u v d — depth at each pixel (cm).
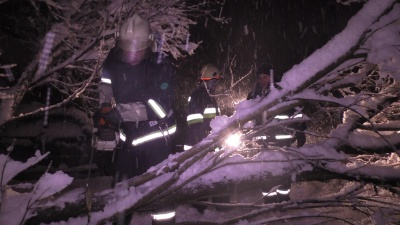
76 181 462
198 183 263
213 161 259
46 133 544
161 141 284
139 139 279
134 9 488
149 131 280
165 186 249
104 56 469
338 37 267
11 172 214
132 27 274
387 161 327
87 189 219
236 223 275
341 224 324
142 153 283
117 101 283
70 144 545
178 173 254
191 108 390
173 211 271
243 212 384
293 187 478
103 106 274
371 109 301
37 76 390
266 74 388
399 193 282
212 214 384
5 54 461
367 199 280
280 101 269
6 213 212
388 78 303
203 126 385
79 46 481
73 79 541
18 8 476
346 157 284
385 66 253
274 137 356
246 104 280
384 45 250
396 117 341
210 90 400
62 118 562
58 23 432
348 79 288
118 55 279
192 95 397
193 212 391
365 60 272
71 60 399
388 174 277
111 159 299
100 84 285
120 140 283
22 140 537
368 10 263
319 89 287
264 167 272
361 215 333
